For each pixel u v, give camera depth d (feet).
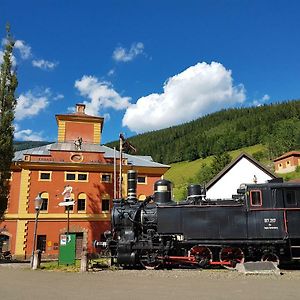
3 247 99.40
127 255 56.34
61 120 120.57
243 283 39.55
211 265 56.90
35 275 48.80
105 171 109.50
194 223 57.57
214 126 532.32
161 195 62.13
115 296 32.65
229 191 107.96
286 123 334.03
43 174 105.40
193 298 31.32
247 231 55.72
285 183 57.00
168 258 56.08
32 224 101.04
